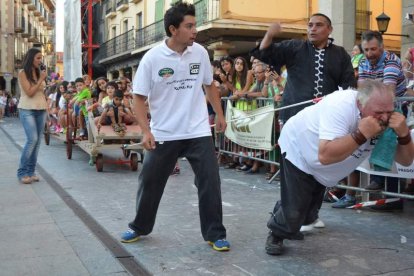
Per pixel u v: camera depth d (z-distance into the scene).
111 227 4.69
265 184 6.90
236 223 4.80
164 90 3.95
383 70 5.25
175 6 3.87
